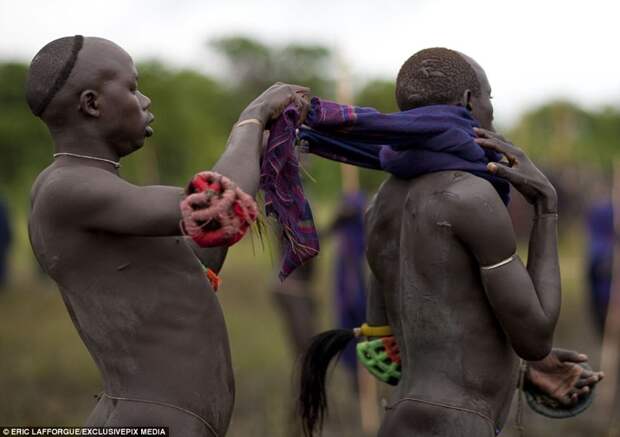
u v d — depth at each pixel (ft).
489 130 32.12
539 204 30.81
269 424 59.72
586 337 98.78
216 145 185.26
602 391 73.00
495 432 31.35
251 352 83.05
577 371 34.76
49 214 27.73
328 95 235.61
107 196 27.07
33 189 28.96
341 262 68.18
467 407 30.27
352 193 68.23
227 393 29.22
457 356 30.35
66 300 29.22
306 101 29.94
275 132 29.40
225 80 234.58
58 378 71.82
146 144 167.63
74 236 27.71
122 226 27.07
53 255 27.99
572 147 289.94
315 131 31.63
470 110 31.42
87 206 27.22
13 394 65.62
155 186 27.43
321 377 35.86
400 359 33.73
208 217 25.59
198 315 28.63
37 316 102.73
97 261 27.89
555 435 61.00
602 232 83.41
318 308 74.84
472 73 31.50
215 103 220.43
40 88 27.91
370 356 34.40
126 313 28.07
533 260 30.78
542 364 34.71
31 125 169.48
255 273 139.64
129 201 26.94
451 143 30.27
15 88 169.68
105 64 28.02
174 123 174.40
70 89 27.76
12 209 170.81
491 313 30.53
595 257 82.94
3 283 134.21
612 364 78.23
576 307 115.14
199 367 28.37
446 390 30.35
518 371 32.60
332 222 68.74
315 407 35.96
